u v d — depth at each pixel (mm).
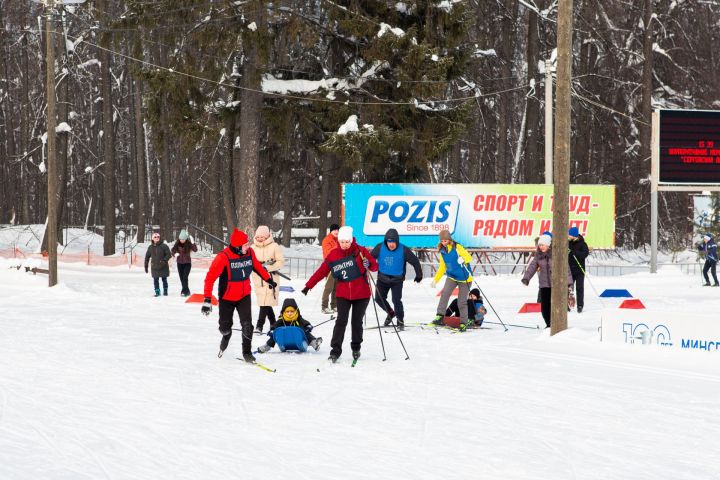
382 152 54188
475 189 54938
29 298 35250
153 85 51844
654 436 12156
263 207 75438
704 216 68250
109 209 70625
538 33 76062
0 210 101750
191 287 43156
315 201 91875
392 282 24750
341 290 18516
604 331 20453
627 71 76750
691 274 54406
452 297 38906
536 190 55531
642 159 73312
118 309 30938
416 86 53500
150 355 19531
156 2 51125
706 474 10203
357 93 55781
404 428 12430
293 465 10344
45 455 10617
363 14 54438
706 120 53969
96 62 76125
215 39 50281
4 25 85750
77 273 51406
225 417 13031
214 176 73375
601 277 50812
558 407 14109
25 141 93438
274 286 19000
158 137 55000
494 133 87312
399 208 54156
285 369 17750
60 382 15906
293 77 57375
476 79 72938
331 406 13977
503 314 30906
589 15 73688
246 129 53625
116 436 11680
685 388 15977
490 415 13414
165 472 9945
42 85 81000
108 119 70688
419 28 56812
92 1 67625
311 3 55844
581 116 79250
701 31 74875
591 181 81312
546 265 25234
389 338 23328
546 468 10375
